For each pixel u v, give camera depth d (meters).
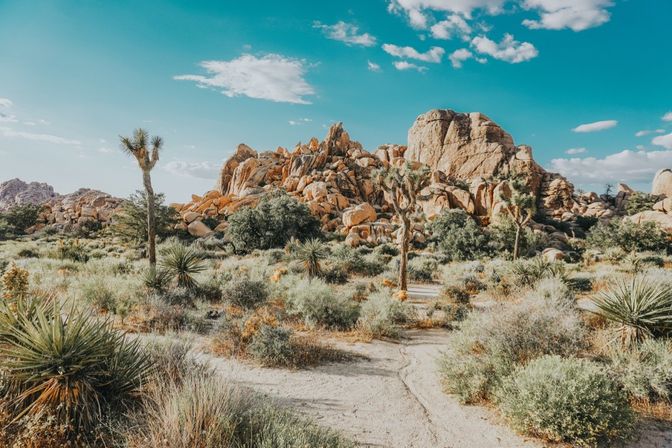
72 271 18.34
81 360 4.32
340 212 63.31
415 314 12.91
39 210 72.31
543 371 5.23
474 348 7.54
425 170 19.11
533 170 72.62
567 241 52.72
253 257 34.59
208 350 8.13
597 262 36.25
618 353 6.77
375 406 5.92
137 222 45.56
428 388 6.83
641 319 7.31
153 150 15.82
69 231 62.84
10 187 160.38
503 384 5.72
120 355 4.84
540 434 4.97
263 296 12.95
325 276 20.56
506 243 43.12
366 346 9.43
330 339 9.85
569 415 4.79
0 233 58.25
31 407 3.97
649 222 44.84
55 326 4.30
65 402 4.00
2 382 4.18
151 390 4.38
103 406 4.23
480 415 5.68
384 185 19.52
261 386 6.40
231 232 44.50
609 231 46.19
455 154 81.00
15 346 4.48
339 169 75.81
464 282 19.88
